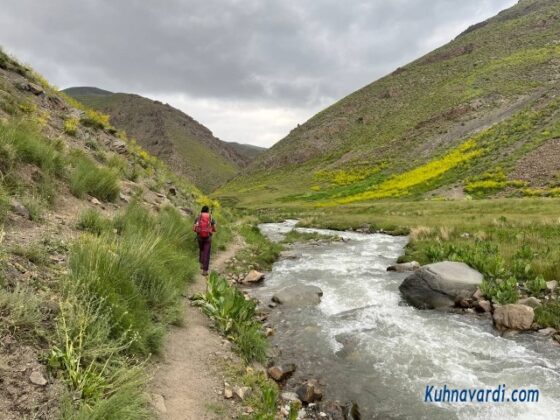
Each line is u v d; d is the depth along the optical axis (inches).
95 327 181.0
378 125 4783.5
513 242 587.5
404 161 3410.4
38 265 221.3
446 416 209.3
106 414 141.2
